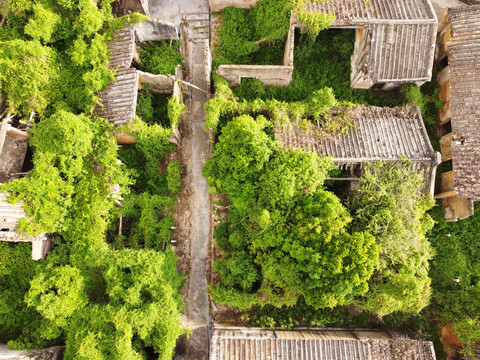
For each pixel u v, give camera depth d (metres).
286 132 15.97
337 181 16.67
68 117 15.01
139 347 15.25
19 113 16.38
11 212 15.12
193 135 19.36
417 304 14.41
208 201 18.94
